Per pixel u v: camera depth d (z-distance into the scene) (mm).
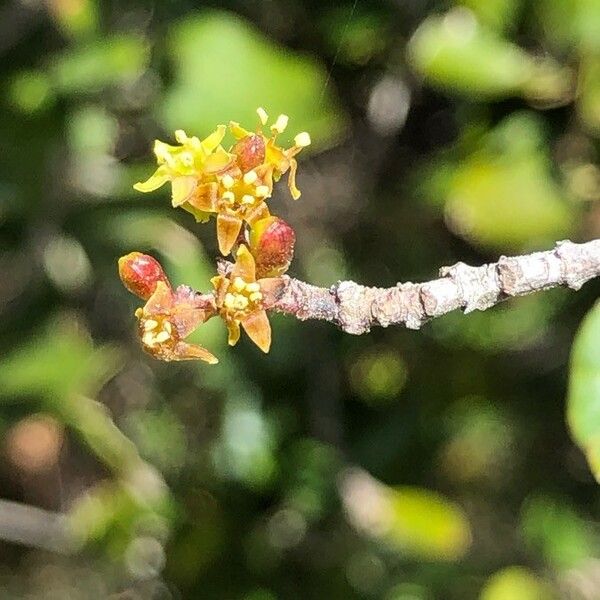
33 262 425
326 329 484
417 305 285
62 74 352
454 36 365
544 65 372
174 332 280
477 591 501
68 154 396
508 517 546
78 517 501
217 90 341
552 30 353
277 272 281
